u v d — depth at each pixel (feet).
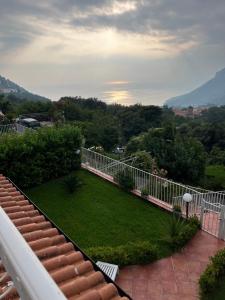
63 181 49.29
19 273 4.34
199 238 35.88
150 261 31.65
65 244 16.87
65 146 51.49
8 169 45.65
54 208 42.93
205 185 80.74
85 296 13.38
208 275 27.58
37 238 17.34
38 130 51.90
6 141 46.29
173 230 35.06
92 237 36.29
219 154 146.61
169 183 43.47
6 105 100.17
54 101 159.12
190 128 197.57
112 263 30.50
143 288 28.37
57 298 3.79
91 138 115.44
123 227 38.14
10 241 5.03
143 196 44.34
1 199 21.68
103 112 211.41
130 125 203.62
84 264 15.34
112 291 13.93
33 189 48.06
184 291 28.12
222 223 35.14
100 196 45.88
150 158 61.21
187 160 75.72
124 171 48.19
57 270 14.96
